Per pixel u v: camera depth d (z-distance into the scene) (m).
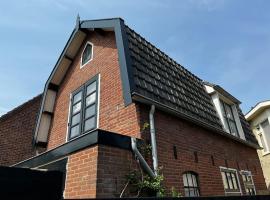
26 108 11.73
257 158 12.15
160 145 6.41
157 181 5.30
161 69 8.62
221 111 10.58
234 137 10.22
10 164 10.12
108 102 7.52
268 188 11.57
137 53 7.75
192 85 10.35
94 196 4.26
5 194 1.85
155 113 6.85
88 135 4.98
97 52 9.30
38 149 10.09
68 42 10.38
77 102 9.20
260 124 17.00
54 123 10.10
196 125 8.39
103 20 8.74
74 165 5.02
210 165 8.08
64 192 4.96
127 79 6.51
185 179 6.84
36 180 2.03
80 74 9.76
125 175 4.95
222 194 7.98
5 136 10.41
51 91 10.79
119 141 5.17
